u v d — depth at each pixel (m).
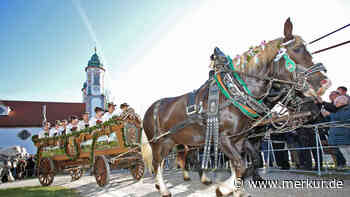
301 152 6.32
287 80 3.37
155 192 5.04
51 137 8.67
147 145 6.52
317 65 3.17
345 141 5.12
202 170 5.82
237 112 3.41
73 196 5.10
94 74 39.00
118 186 6.28
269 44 3.64
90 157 6.79
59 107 33.88
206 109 3.73
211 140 3.79
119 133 6.27
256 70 3.60
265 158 7.68
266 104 3.68
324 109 5.91
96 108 8.21
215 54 3.85
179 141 4.39
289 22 3.44
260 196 3.88
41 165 8.06
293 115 3.57
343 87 6.17
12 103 32.62
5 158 12.17
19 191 6.33
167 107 4.65
